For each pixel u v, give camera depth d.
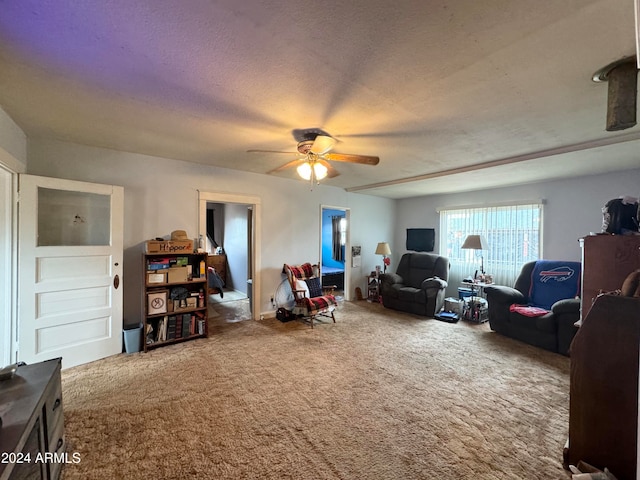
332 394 2.34
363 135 2.64
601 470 1.52
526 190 4.61
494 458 1.68
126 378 2.57
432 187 5.08
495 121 2.30
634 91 1.54
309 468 1.59
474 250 5.23
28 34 1.35
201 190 3.88
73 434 1.84
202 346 3.34
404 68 1.61
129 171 3.35
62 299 2.73
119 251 3.10
